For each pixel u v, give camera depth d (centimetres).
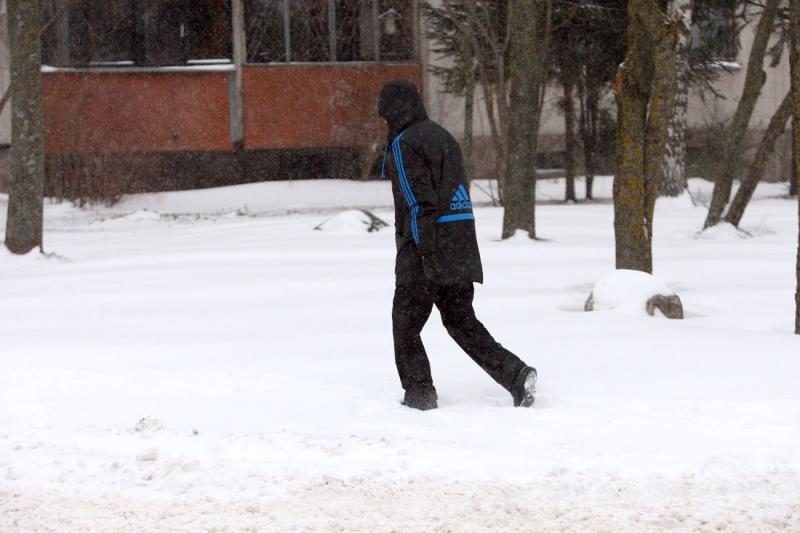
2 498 1146
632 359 1738
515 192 4256
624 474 1162
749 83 4441
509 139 4266
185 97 8256
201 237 4744
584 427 1361
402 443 1301
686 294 2631
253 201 7975
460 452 1258
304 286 2898
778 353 1741
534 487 1129
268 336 2117
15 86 3856
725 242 4181
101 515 1079
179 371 1762
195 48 8338
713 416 1391
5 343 2077
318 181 8550
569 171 7600
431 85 8650
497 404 1563
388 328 2183
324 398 1559
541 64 5434
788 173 9794
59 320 2438
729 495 1096
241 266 3412
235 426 1422
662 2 6469
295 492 1134
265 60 8425
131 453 1301
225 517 1060
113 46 8100
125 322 2370
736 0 7094
